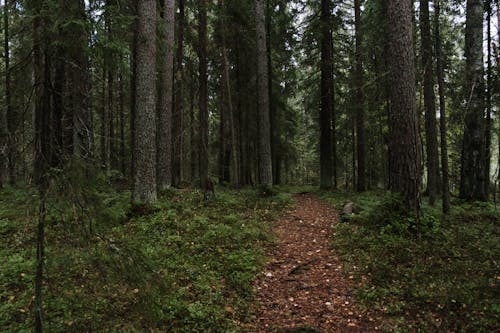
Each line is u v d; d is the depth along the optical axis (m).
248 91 21.86
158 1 13.27
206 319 4.71
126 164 23.05
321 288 5.87
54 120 3.34
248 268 6.49
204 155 12.41
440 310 4.81
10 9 3.65
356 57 15.55
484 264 6.09
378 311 4.99
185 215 9.53
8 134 3.16
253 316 5.06
